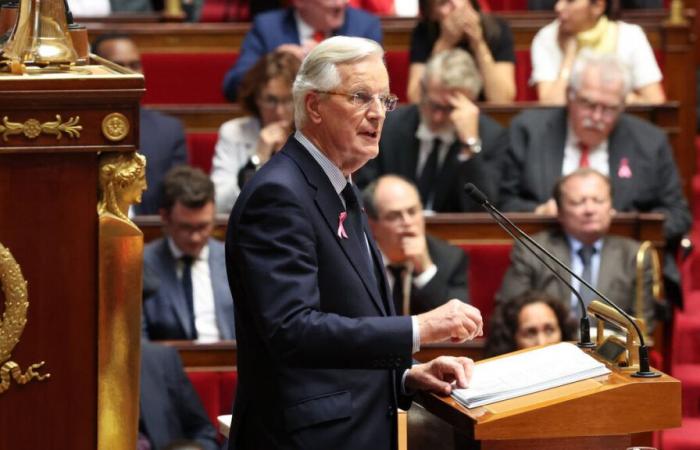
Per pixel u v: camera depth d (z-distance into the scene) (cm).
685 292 1886
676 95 1984
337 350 682
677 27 1986
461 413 682
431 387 722
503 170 1697
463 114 1656
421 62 1886
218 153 1706
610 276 1473
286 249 698
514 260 1480
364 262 738
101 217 570
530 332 1305
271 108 1662
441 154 1673
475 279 1546
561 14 1945
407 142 1677
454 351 1370
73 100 558
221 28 2020
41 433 573
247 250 705
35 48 599
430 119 1667
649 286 1483
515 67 2019
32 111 556
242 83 1689
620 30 1966
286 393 717
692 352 1747
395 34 1997
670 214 1684
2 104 550
